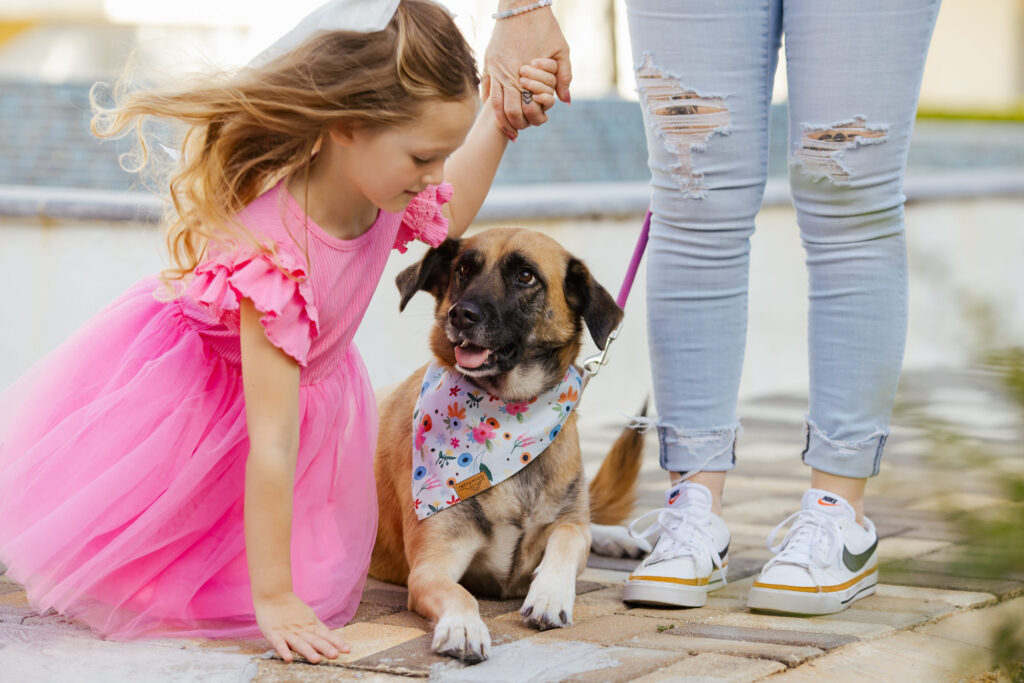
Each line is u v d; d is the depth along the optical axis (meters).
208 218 2.11
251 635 2.20
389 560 2.74
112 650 2.07
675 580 2.39
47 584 2.16
